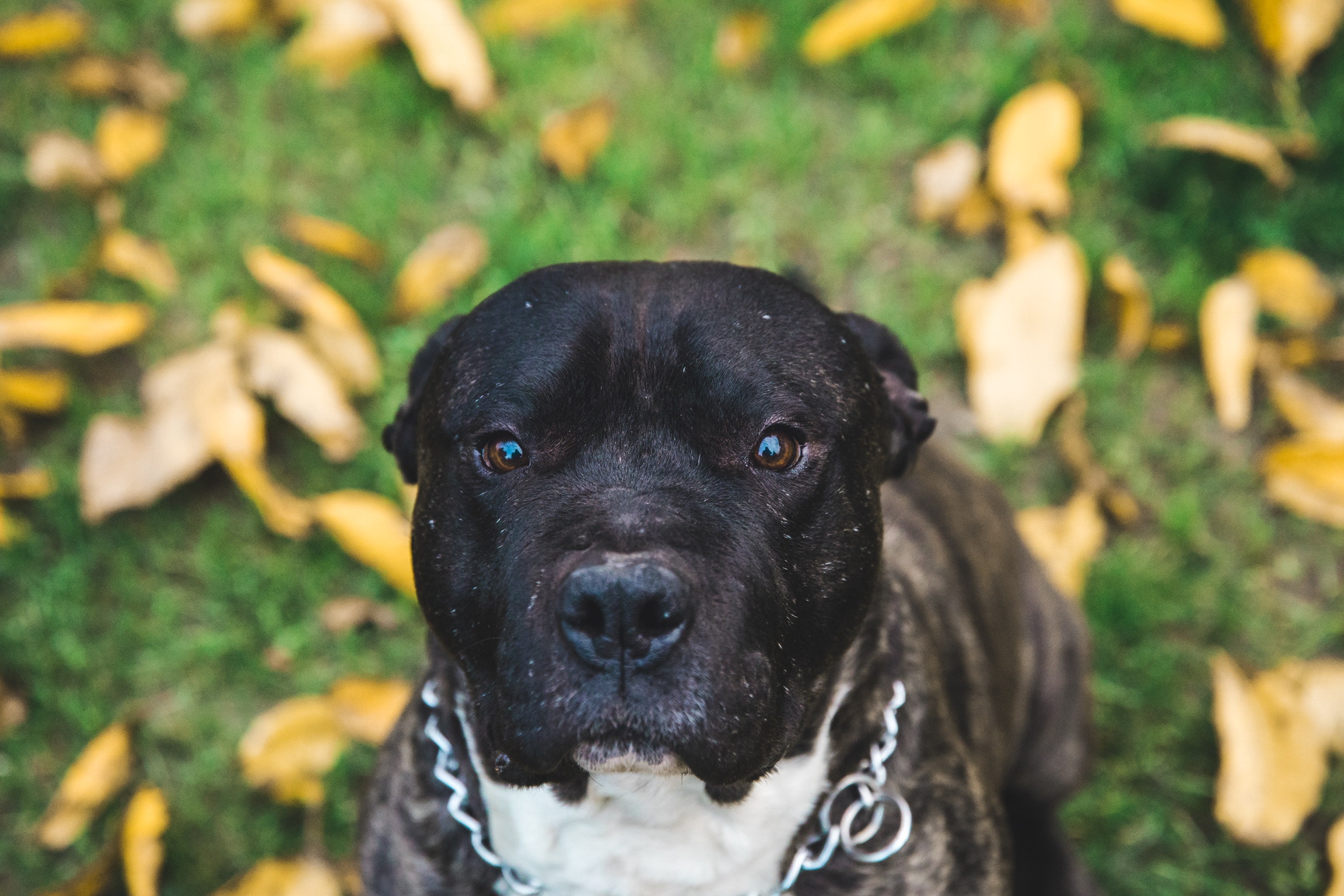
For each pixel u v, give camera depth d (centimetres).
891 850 266
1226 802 363
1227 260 475
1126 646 415
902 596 289
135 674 410
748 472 234
